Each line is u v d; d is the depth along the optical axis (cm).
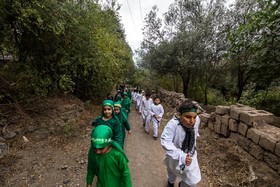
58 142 545
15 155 438
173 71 1609
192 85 1706
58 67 741
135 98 1530
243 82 1338
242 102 952
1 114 514
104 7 997
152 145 633
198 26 1305
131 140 680
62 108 716
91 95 1159
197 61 1323
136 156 539
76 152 506
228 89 1678
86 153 503
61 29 580
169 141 259
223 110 522
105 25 991
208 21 1270
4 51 619
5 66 624
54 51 721
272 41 472
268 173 343
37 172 399
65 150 510
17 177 375
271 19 423
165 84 2052
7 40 580
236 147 441
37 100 642
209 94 1747
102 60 876
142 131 807
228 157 435
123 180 210
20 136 507
